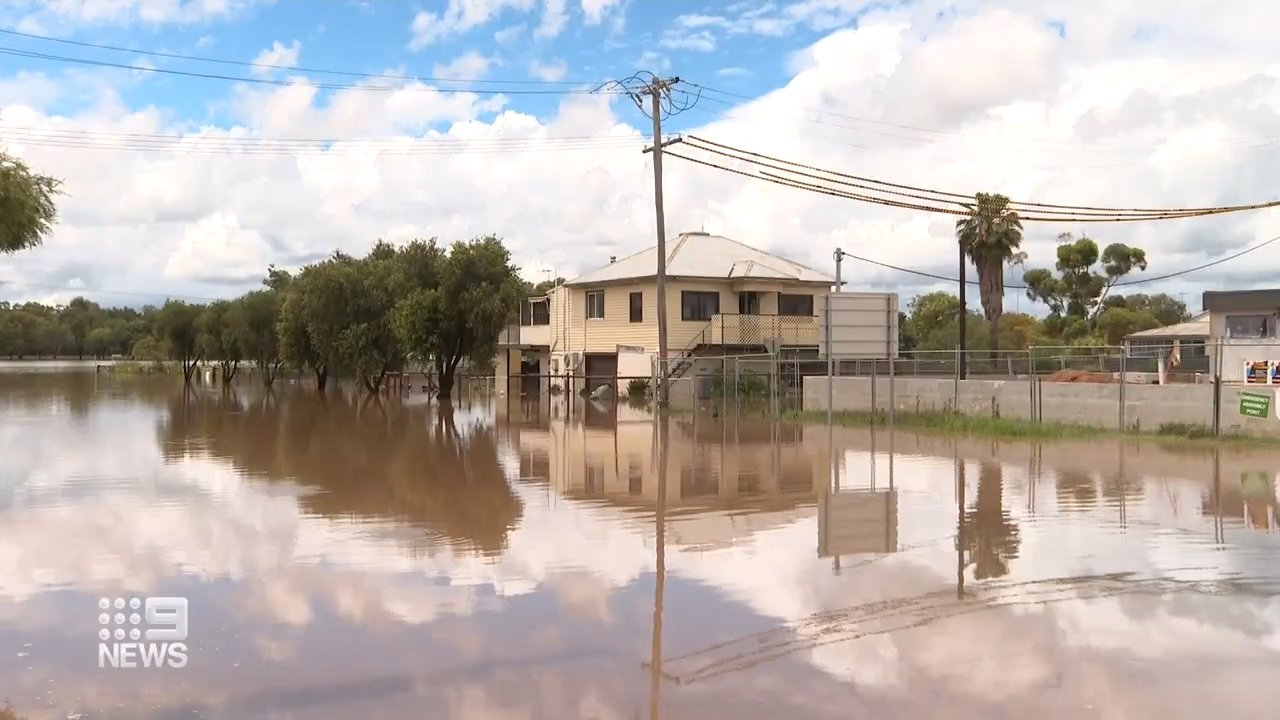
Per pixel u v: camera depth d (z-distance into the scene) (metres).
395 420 29.88
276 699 5.94
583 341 44.62
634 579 8.92
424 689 6.11
